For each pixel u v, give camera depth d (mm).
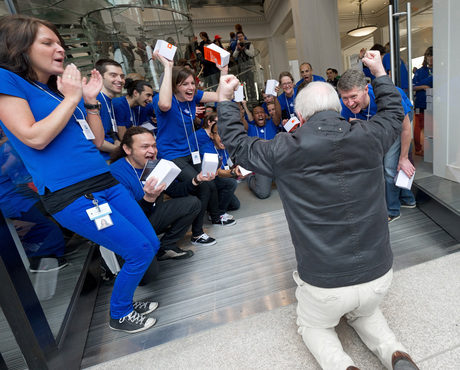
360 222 996
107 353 1509
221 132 1168
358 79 1772
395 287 1633
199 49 6918
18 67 1142
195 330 1574
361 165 979
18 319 1111
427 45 2494
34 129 1093
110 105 2516
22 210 1382
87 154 1334
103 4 4824
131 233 1425
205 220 2988
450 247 2008
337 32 7391
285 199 1055
